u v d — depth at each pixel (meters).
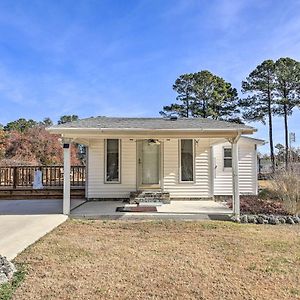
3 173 14.93
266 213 9.41
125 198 12.38
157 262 4.96
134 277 4.32
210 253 5.46
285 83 31.50
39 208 10.64
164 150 12.51
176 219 8.67
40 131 26.81
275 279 4.28
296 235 6.86
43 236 6.67
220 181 13.17
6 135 25.42
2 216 9.02
